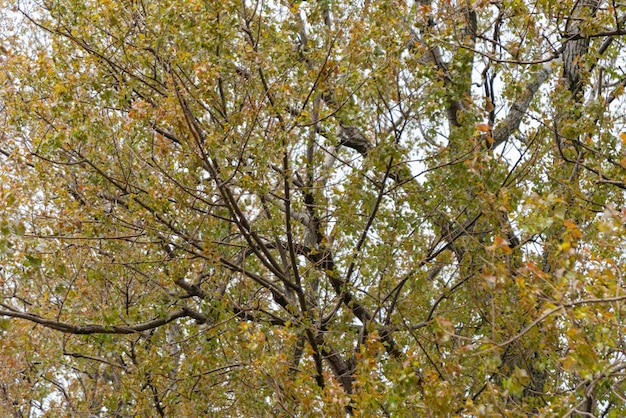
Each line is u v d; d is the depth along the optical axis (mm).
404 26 7277
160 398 9070
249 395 8375
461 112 7656
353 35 7000
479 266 7586
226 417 9125
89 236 7590
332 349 8836
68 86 7398
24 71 7688
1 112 9164
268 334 8070
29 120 7816
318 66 7727
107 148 7570
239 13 7641
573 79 9352
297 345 8641
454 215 8141
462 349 5004
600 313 4543
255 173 7230
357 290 8344
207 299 8195
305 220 9031
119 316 7965
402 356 7961
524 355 7160
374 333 5469
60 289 7336
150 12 7656
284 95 7137
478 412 4848
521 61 7613
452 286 8727
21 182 7688
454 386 5609
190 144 6926
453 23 7492
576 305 4641
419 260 7988
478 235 8453
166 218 7684
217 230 8492
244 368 7738
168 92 7410
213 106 7395
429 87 7480
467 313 8820
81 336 9352
